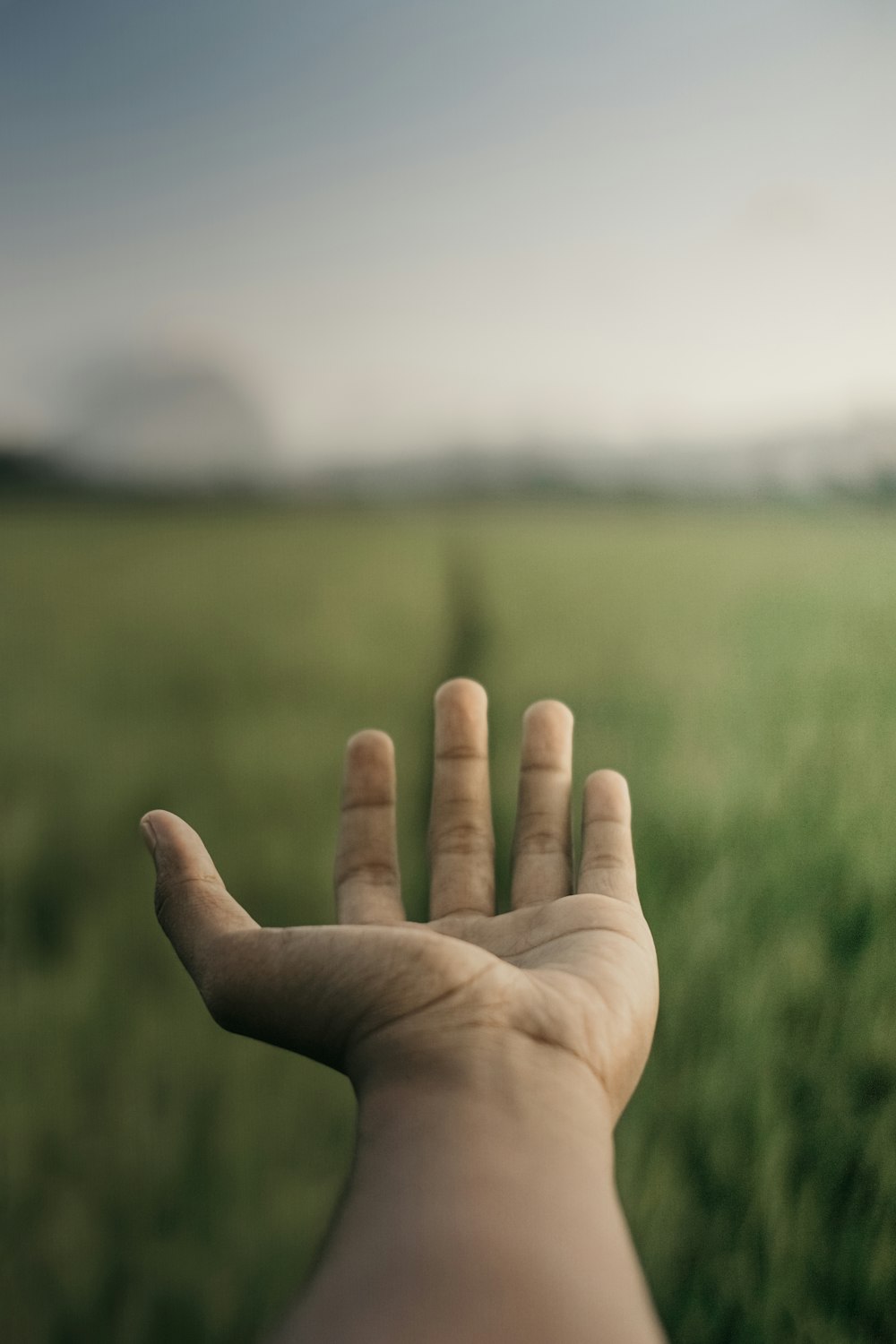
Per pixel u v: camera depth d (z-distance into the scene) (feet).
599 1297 0.56
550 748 1.13
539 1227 0.61
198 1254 1.38
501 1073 0.75
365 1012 0.77
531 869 1.07
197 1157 1.48
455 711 1.15
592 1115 0.74
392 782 1.11
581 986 0.82
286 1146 1.48
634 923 0.91
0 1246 1.39
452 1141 0.69
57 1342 1.33
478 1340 0.52
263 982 0.80
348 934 0.80
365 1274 0.58
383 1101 0.74
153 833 0.89
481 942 0.94
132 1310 1.34
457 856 1.09
